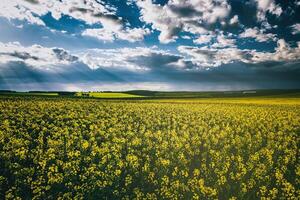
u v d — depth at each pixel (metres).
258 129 30.34
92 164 16.45
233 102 75.50
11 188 13.61
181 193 14.18
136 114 40.53
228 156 19.16
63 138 22.58
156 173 16.17
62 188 14.22
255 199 13.96
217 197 13.69
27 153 18.77
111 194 13.86
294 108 55.06
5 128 26.00
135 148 21.41
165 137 24.47
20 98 62.91
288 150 19.69
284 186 15.12
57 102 55.06
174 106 55.22
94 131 26.30
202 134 26.64
